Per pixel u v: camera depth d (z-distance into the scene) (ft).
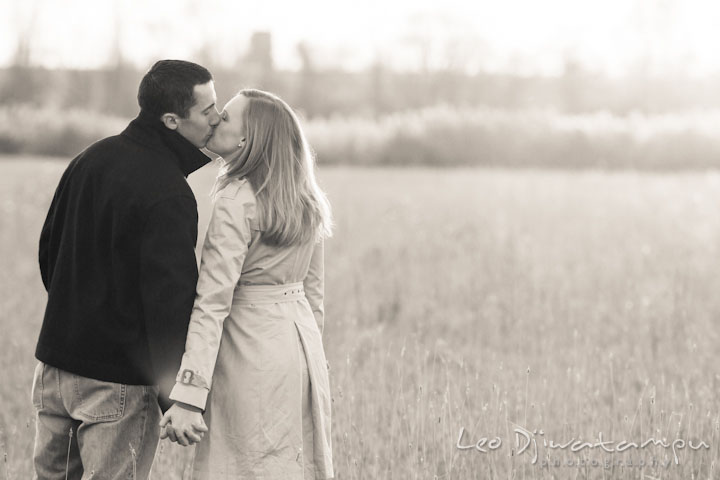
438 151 155.63
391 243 49.52
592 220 63.52
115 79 276.41
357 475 17.07
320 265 15.61
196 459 13.99
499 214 65.98
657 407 19.77
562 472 17.51
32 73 268.00
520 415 19.79
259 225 14.01
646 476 17.28
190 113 14.01
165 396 13.50
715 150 151.43
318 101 302.66
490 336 29.19
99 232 13.73
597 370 22.88
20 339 27.68
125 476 14.05
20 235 53.47
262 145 14.21
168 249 13.37
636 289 36.19
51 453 14.53
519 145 154.51
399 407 19.95
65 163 130.21
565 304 33.45
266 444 13.73
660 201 79.41
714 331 29.25
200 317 13.38
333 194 85.30
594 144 154.10
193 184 81.10
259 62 276.00
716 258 44.91
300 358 14.17
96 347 13.73
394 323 31.65
